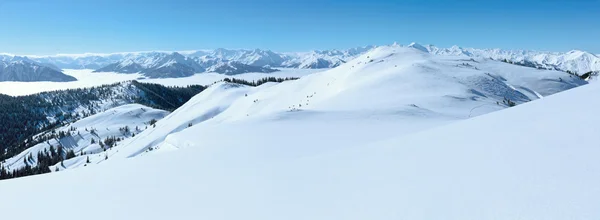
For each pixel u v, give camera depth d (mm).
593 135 7465
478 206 5098
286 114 46875
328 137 26266
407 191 6668
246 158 17422
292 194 8445
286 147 21312
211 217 7688
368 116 43281
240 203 8398
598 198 4363
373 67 139750
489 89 81938
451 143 10641
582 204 4309
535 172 5902
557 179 5352
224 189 10062
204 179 12070
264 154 18672
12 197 11625
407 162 9297
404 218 5414
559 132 8562
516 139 8906
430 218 5164
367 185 7852
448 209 5297
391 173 8453
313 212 6852
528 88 104938
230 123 43250
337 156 13102
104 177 14328
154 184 12000
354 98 79875
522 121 11805
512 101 74438
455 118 43062
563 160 6215
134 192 10992
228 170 13570
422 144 11766
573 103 13641
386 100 67500
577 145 6969
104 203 9891
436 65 115875
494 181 5977
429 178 7184
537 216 4316
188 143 33594
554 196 4754
